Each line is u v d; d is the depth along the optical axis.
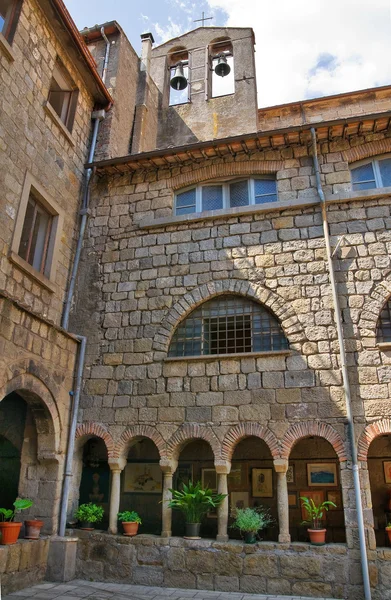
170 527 9.95
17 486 11.18
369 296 10.30
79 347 11.72
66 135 12.55
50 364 10.45
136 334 11.49
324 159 11.81
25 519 10.14
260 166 12.21
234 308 11.30
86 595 8.50
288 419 9.77
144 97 16.50
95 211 13.14
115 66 15.41
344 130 11.56
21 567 8.81
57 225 11.84
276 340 10.71
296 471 11.05
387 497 10.46
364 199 11.13
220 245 11.72
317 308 10.47
